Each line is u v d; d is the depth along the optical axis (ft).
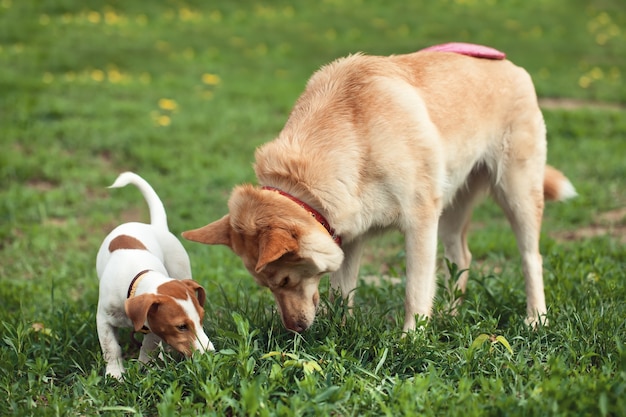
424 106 15.43
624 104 42.22
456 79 16.31
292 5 67.72
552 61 52.80
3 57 45.19
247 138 33.81
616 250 21.39
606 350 13.83
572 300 16.47
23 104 35.55
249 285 19.72
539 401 11.41
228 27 59.31
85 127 33.01
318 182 14.42
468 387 12.11
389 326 15.75
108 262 15.10
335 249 14.37
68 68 44.57
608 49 57.93
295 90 41.98
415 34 59.67
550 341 14.62
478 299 15.88
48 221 25.26
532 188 17.33
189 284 14.06
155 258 15.30
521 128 17.20
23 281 20.40
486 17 67.05
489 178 17.57
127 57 47.78
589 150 32.32
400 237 24.45
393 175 14.75
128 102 37.47
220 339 14.65
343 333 14.62
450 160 16.02
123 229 15.97
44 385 13.66
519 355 13.51
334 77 15.72
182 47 51.88
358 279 19.19
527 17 67.72
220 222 14.73
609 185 28.55
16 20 54.75
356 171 14.60
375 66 15.64
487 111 16.70
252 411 11.57
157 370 13.66
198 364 12.88
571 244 22.72
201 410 12.18
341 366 13.07
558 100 42.88
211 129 34.47
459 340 14.28
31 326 15.87
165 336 13.51
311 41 56.29
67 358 14.94
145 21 58.65
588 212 25.77
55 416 12.25
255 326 15.20
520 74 17.44
